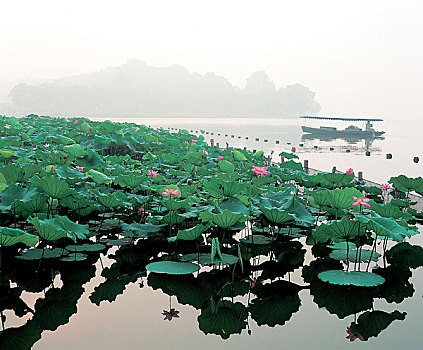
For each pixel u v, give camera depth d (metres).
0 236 3.99
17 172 6.20
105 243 5.66
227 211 4.73
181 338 3.26
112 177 7.96
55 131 15.12
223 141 34.31
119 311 3.71
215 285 4.38
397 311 3.82
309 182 8.98
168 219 5.67
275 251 5.61
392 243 6.14
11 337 3.21
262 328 3.46
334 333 3.39
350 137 40.12
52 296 3.98
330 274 4.52
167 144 14.23
